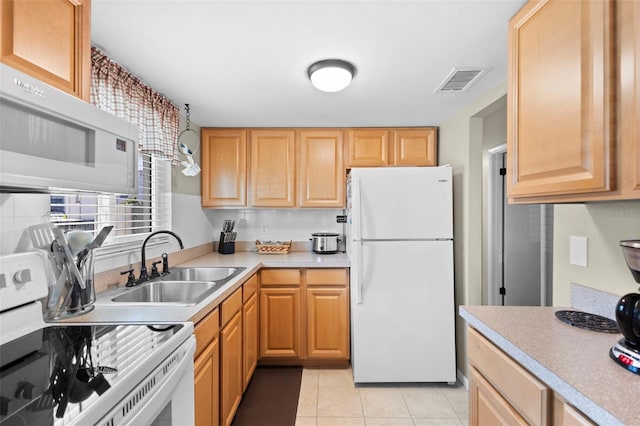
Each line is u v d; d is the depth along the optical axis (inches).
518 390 36.4
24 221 44.3
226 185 111.3
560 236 54.1
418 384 91.4
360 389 88.9
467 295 87.7
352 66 65.7
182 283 73.5
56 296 46.3
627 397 26.8
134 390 29.6
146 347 36.3
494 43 57.0
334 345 99.8
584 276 49.3
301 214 124.6
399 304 89.7
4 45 29.7
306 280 100.4
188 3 45.6
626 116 31.1
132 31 52.6
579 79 35.7
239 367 76.7
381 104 88.8
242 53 60.2
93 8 46.3
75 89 38.6
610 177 32.5
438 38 55.3
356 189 89.4
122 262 69.2
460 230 92.2
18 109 28.3
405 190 90.0
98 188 37.8
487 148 116.2
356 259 89.5
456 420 75.2
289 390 88.4
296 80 72.6
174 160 85.1
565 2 37.7
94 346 36.9
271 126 111.7
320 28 52.2
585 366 32.2
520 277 117.4
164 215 91.6
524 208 117.6
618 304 33.8
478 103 83.0
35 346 37.0
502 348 39.6
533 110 43.8
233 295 71.2
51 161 31.3
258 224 125.1
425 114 97.6
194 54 60.5
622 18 31.5
